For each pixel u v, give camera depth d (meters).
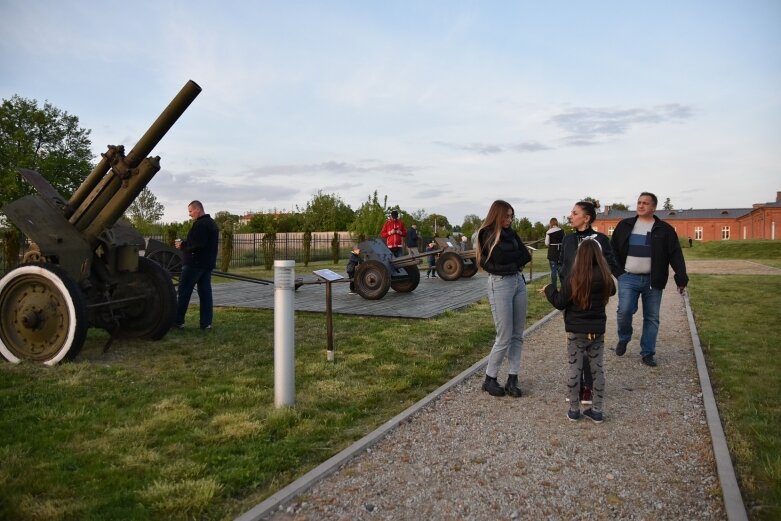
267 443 3.82
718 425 4.09
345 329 8.11
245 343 7.21
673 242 6.07
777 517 2.83
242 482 3.22
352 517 2.86
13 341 6.11
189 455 3.60
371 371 5.82
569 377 4.37
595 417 4.29
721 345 7.02
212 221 8.18
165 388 5.16
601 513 2.91
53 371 5.71
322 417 4.38
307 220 50.06
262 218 48.53
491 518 2.86
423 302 11.18
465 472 3.41
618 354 6.61
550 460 3.59
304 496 3.09
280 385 4.56
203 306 8.20
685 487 3.20
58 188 39.38
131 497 3.02
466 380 5.53
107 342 6.79
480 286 14.88
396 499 3.06
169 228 23.22
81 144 41.19
